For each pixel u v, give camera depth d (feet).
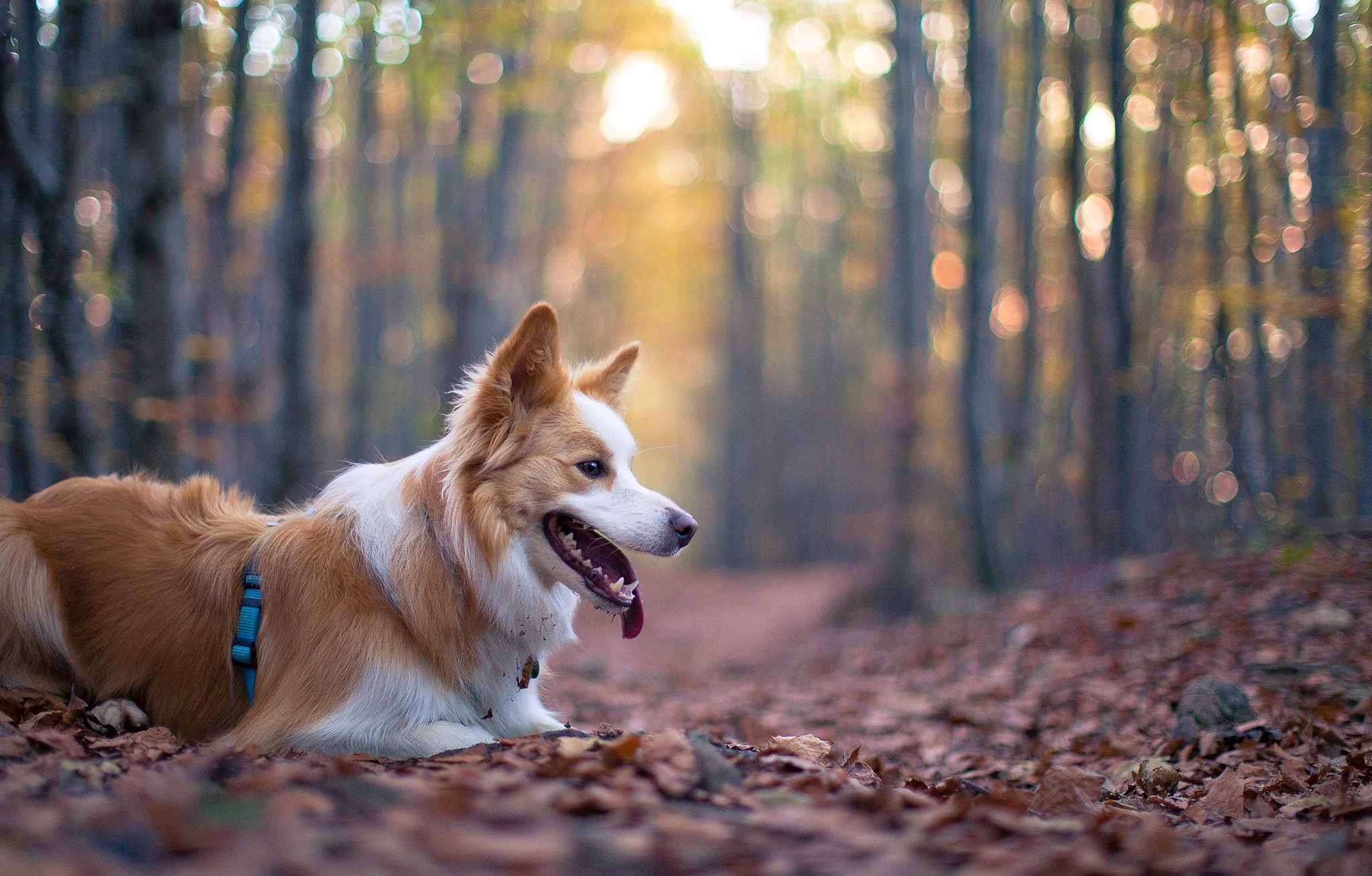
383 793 8.43
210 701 12.45
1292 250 36.68
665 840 7.80
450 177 65.67
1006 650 27.61
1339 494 34.65
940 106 68.90
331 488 13.43
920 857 7.85
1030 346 53.47
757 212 121.70
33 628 12.11
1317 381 31.73
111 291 25.54
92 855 6.65
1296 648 20.12
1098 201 60.03
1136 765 14.67
